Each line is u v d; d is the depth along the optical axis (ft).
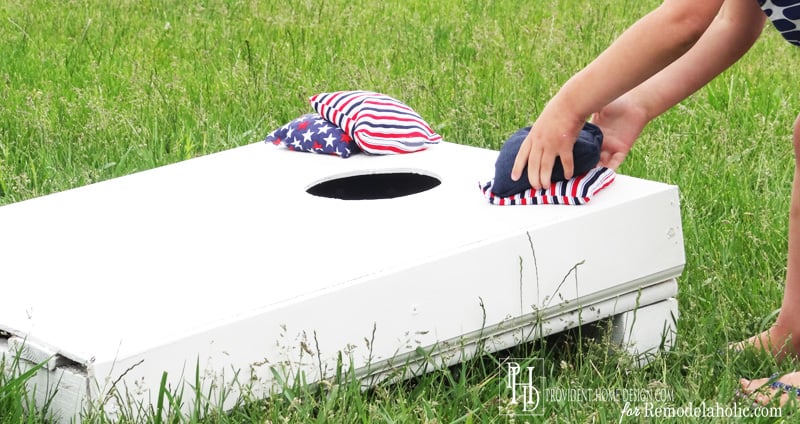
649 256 7.10
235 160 8.50
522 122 12.60
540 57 15.44
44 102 12.75
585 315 6.98
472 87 13.79
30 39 16.33
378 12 18.97
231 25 17.83
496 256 6.51
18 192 10.19
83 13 18.44
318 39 16.90
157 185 7.94
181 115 12.72
